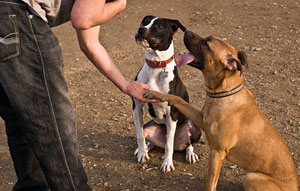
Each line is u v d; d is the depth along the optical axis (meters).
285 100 5.59
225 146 3.42
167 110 3.92
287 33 8.70
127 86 3.14
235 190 3.72
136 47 8.30
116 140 4.75
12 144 2.93
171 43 3.98
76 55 7.95
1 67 2.27
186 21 9.95
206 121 3.50
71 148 2.56
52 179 2.58
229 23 9.69
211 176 3.45
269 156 3.35
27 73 2.31
